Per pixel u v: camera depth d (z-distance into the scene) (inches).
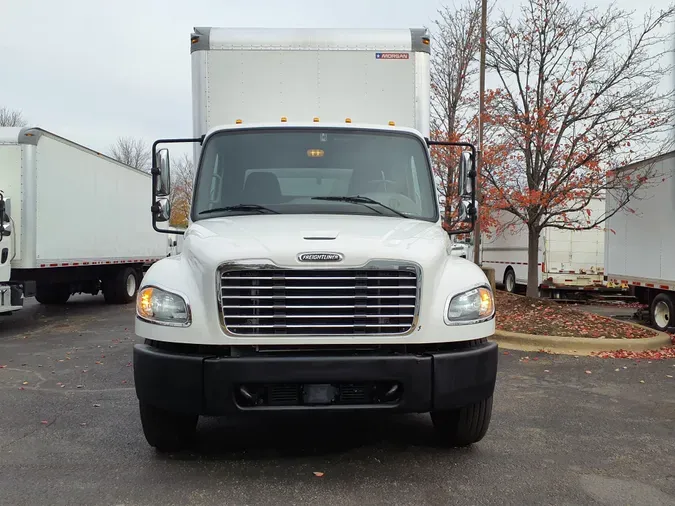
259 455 183.6
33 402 245.8
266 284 157.4
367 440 198.5
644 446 193.6
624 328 395.9
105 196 593.9
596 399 252.1
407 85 255.9
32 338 417.7
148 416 173.8
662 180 440.5
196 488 158.4
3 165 452.8
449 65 601.3
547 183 451.5
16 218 451.2
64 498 151.9
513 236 765.3
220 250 159.8
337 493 155.3
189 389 156.1
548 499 152.6
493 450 188.7
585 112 437.7
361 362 155.7
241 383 154.6
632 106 416.5
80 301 708.0
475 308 169.2
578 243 666.8
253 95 252.1
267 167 210.5
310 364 154.8
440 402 159.5
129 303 675.4
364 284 158.9
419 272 159.9
